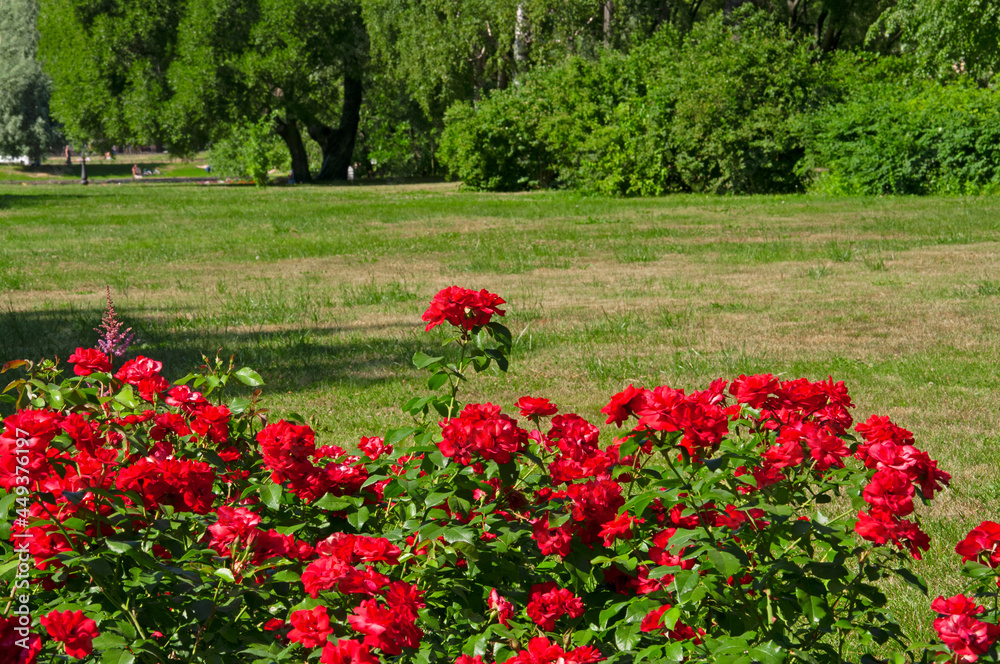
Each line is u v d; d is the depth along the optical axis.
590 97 29.88
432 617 1.93
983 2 25.55
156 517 2.03
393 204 26.39
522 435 2.26
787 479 2.25
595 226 18.73
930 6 26.14
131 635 1.74
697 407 2.02
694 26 29.44
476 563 2.06
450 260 14.37
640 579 2.10
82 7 42.50
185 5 42.22
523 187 32.41
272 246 16.62
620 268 13.08
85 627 1.62
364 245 16.50
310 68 42.78
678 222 18.91
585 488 2.16
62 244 17.33
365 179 47.31
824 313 9.23
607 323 8.96
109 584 1.87
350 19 43.31
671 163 27.06
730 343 7.95
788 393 2.29
